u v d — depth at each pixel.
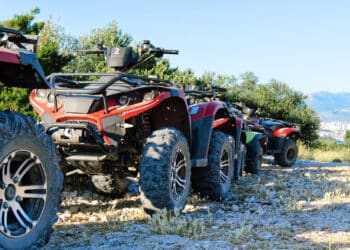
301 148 17.89
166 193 4.48
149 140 4.61
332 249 3.50
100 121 4.53
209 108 5.72
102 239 3.75
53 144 3.12
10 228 2.82
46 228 3.00
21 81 3.09
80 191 5.99
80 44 18.41
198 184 5.90
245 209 5.43
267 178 8.74
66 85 5.11
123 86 4.77
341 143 25.64
